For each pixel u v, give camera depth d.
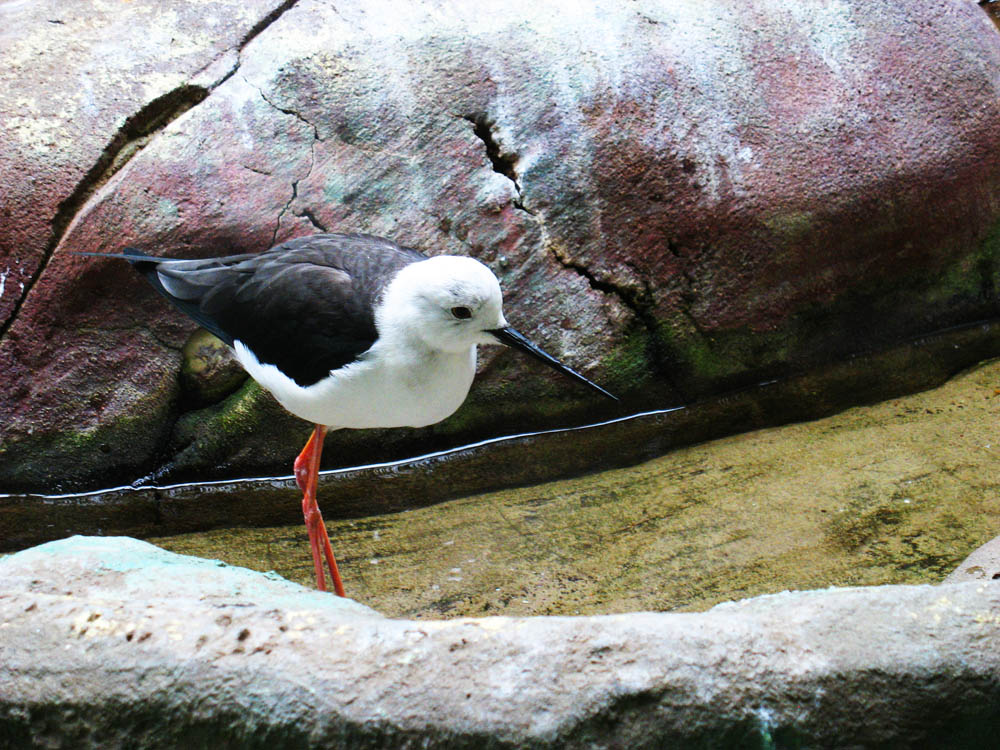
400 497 6.62
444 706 3.35
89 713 3.47
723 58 6.96
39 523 6.51
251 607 3.76
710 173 6.77
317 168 6.61
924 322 7.44
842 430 6.74
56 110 6.50
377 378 4.93
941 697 3.41
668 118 6.79
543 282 6.73
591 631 3.51
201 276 5.43
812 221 6.86
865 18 7.23
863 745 3.39
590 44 6.88
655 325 6.91
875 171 6.94
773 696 3.37
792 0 7.25
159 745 3.46
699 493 6.29
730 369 7.11
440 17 6.95
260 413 6.67
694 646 3.45
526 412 6.91
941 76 7.18
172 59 6.73
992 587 3.64
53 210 6.37
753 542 5.78
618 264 6.77
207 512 6.61
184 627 3.62
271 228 6.52
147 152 6.47
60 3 7.04
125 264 6.40
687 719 3.35
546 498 6.45
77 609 3.70
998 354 7.32
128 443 6.66
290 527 6.41
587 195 6.71
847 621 3.54
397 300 4.83
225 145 6.55
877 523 5.80
